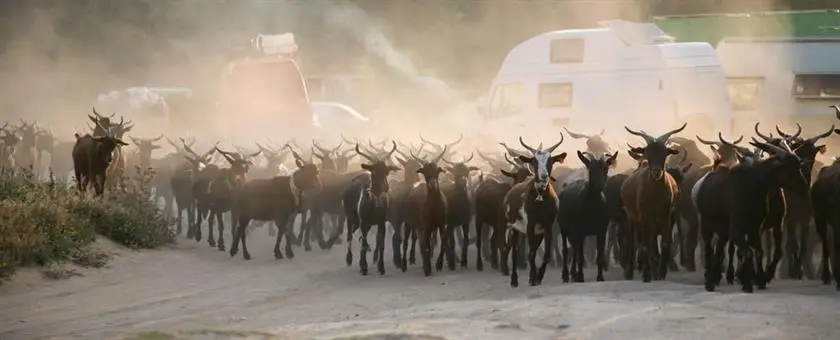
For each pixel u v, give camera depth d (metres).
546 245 26.00
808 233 27.91
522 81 42.09
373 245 34.81
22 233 27.73
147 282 26.95
